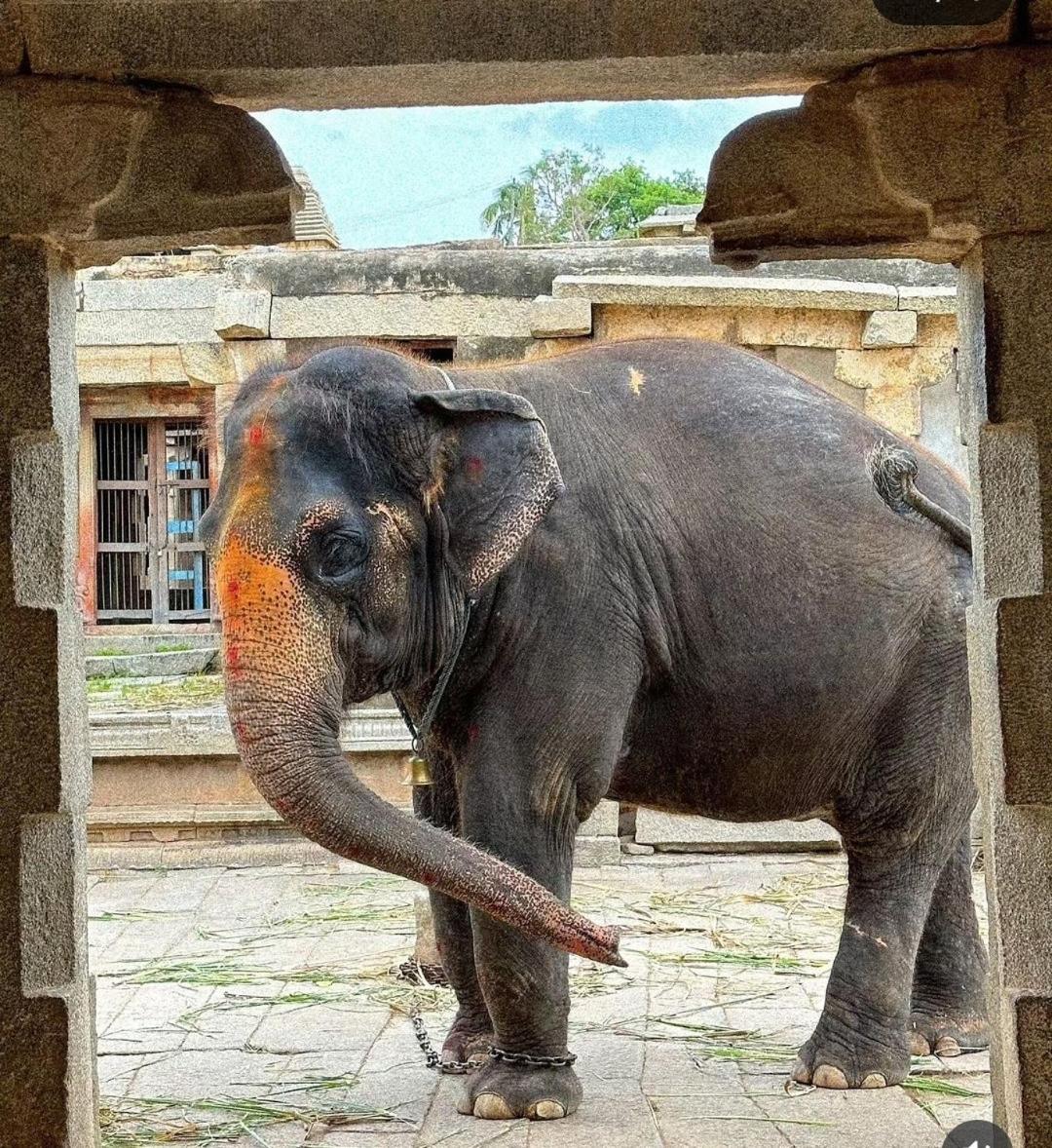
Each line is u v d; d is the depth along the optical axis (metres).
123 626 14.89
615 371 5.76
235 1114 5.30
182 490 14.98
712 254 4.29
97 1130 4.41
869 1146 4.86
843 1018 5.60
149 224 4.02
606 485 5.43
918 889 5.76
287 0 3.79
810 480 5.70
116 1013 6.74
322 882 9.72
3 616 3.88
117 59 3.84
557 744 5.20
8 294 3.93
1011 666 3.87
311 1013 6.70
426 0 3.78
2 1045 3.88
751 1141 4.91
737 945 7.79
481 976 5.21
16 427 3.91
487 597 5.17
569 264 11.14
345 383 4.89
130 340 13.16
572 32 3.79
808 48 3.81
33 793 3.88
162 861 10.24
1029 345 3.89
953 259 4.25
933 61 3.89
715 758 5.66
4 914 3.87
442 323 10.98
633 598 5.41
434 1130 5.05
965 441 4.25
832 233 4.13
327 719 4.50
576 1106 5.23
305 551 4.60
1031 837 3.86
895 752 5.75
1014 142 3.88
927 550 5.82
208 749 10.36
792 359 10.87
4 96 3.88
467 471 4.95
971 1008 6.19
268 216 4.06
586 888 9.34
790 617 5.56
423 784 5.42
